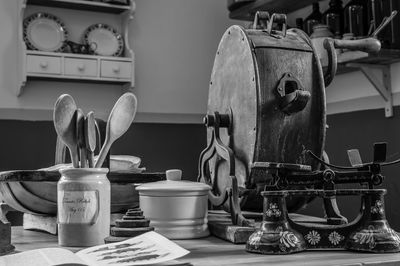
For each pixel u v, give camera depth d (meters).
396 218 2.23
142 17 3.20
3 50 2.82
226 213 1.52
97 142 1.38
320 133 1.26
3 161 2.80
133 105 1.21
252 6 2.75
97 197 1.14
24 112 2.86
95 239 1.13
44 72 2.75
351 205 2.42
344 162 2.54
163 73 3.24
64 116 1.12
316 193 1.03
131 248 0.98
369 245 0.99
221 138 1.42
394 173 2.24
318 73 1.28
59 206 1.14
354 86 2.49
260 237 1.01
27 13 2.86
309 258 0.94
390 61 2.19
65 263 0.83
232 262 0.91
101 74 2.89
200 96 3.34
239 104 1.31
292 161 1.25
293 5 2.69
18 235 1.38
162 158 3.19
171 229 1.21
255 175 1.24
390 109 2.27
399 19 2.10
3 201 1.52
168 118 3.24
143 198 1.24
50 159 2.90
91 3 2.88
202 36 3.37
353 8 2.20
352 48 1.31
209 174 1.46
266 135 1.23
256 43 1.27
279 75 1.25
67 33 2.90
